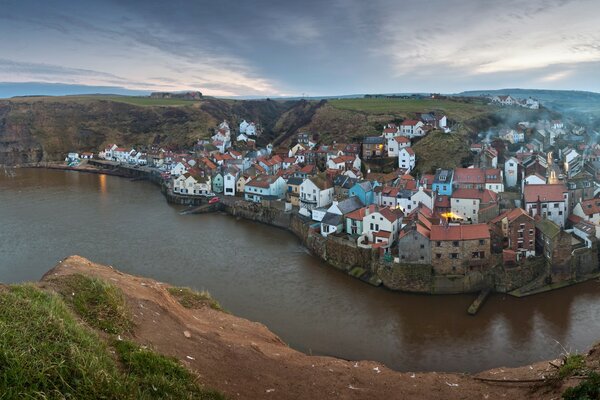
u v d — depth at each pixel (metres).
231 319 30.88
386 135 142.38
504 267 59.28
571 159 114.81
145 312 23.86
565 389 19.59
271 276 65.06
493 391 23.38
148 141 199.38
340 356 43.69
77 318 19.78
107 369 15.78
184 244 79.94
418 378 25.23
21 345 14.75
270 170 135.00
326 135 172.38
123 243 79.50
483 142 136.12
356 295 58.62
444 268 59.56
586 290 58.88
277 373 22.42
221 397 17.81
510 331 48.78
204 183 116.31
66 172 167.25
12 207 105.62
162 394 16.20
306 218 88.62
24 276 62.72
